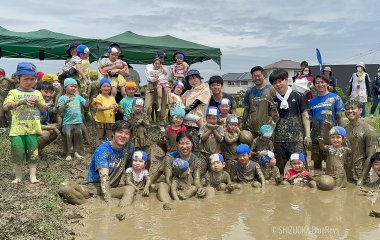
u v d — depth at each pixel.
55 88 9.38
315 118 8.08
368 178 7.15
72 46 10.52
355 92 15.27
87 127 11.16
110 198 5.91
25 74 6.27
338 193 6.56
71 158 8.24
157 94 10.53
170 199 6.03
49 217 4.85
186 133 6.56
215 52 16.06
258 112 7.77
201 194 6.18
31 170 6.34
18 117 6.26
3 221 4.57
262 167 7.30
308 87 12.73
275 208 5.66
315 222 5.04
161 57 10.55
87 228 4.76
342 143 7.18
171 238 4.46
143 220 5.08
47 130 8.01
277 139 7.59
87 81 9.76
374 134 7.21
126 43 14.23
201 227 4.83
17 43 12.98
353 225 4.92
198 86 8.18
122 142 6.18
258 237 4.50
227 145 7.46
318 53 13.92
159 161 8.70
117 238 4.45
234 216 5.27
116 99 10.70
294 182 7.16
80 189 5.84
